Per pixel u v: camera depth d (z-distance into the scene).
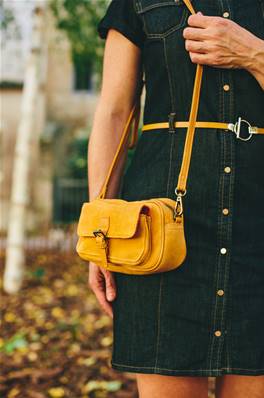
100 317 5.41
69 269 8.43
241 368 1.49
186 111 1.54
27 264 8.70
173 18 1.55
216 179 1.50
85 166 14.29
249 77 1.50
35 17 6.75
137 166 1.63
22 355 4.20
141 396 1.57
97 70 8.58
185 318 1.50
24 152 6.85
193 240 1.51
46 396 3.40
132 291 1.55
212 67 1.51
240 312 1.50
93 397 3.37
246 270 1.50
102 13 7.77
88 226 1.55
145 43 1.61
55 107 14.72
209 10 1.54
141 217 1.45
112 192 1.70
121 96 1.69
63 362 4.02
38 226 13.33
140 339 1.53
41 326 5.10
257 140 1.51
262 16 1.54
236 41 1.47
